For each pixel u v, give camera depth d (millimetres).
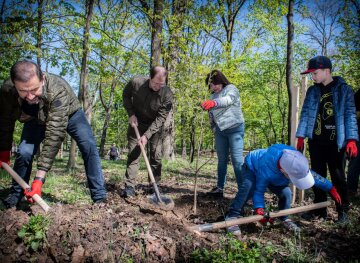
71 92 3680
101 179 4035
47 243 2918
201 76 4895
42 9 8656
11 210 3402
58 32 9594
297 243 3344
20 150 3678
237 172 4723
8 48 8195
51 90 3234
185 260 2912
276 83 19516
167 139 13453
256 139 27641
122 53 10383
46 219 3109
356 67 10586
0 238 2996
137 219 3527
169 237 3150
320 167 4066
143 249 2959
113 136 34375
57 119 3289
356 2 10773
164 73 4195
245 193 3607
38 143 3799
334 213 4398
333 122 3838
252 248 2941
